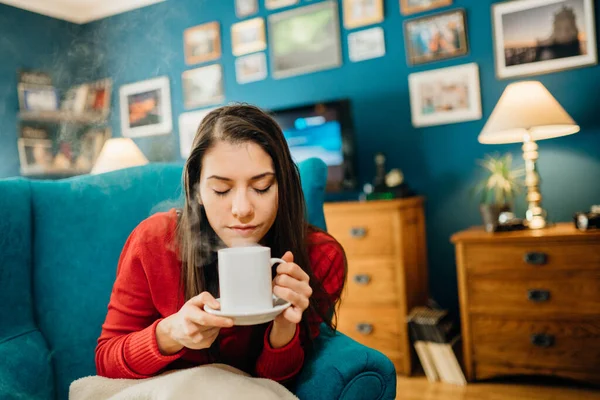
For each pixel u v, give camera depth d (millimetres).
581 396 2029
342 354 858
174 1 3623
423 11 2877
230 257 610
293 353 810
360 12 3039
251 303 612
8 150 3557
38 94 3703
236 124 709
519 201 2676
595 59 2510
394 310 2402
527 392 2105
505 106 2248
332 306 958
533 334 2109
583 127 2555
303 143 3031
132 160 3070
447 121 2836
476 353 2215
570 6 2551
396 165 2975
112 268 1132
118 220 1158
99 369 822
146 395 717
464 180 2811
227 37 3496
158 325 739
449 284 2844
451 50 2811
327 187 2965
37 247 1122
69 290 1107
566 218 2596
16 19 3607
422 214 2824
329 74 3152
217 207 715
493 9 2709
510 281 2143
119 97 3824
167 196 1177
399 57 2951
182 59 3641
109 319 857
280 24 3303
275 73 3324
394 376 880
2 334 997
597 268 2002
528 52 2645
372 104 3029
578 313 2033
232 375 752
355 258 2475
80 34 3883
